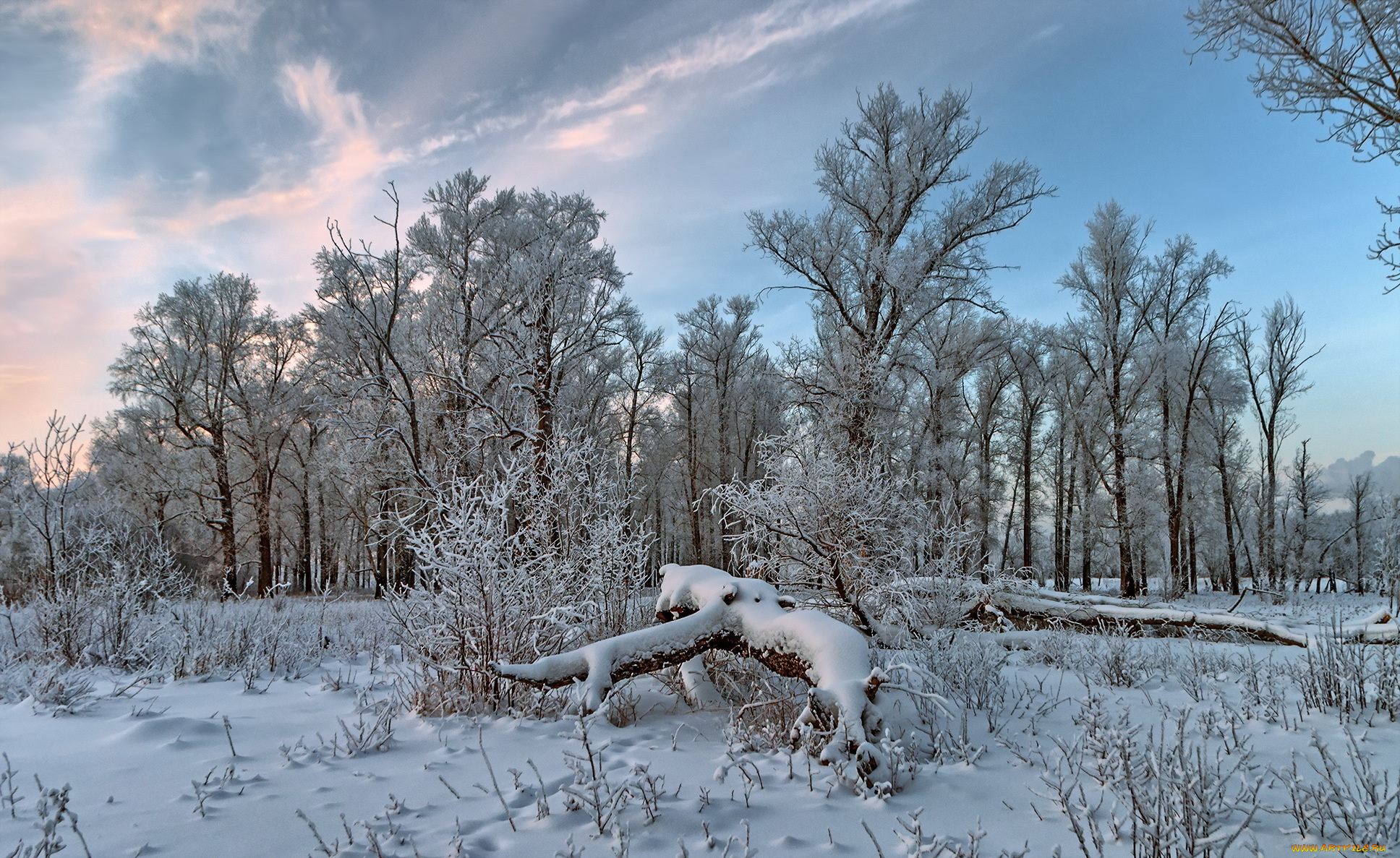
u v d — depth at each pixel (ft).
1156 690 18.19
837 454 25.88
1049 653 23.15
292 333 81.25
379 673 20.93
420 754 12.42
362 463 50.14
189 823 9.27
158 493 76.07
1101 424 75.82
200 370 84.07
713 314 101.30
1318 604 50.93
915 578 23.54
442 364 47.60
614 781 10.64
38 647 21.27
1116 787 9.09
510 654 15.78
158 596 23.79
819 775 11.11
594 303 61.41
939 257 54.65
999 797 10.38
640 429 101.50
